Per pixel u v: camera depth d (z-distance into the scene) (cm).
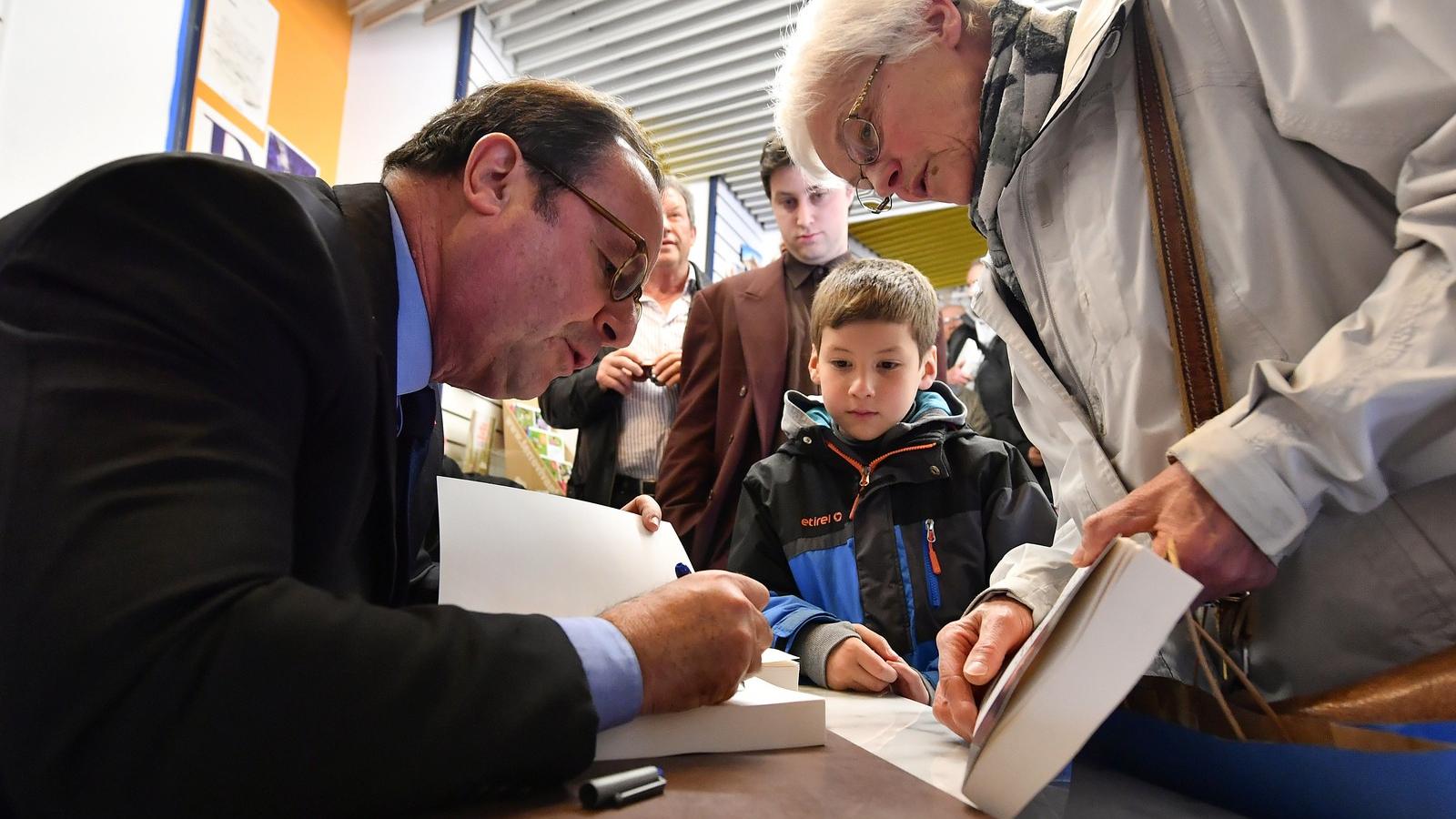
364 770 44
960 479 143
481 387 98
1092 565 54
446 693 46
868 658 107
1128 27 91
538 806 48
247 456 51
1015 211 104
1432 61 70
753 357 197
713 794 51
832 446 148
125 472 46
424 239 87
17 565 43
